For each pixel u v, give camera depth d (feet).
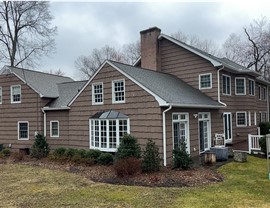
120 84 49.57
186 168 40.37
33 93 65.51
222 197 27.71
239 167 42.91
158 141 43.86
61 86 74.13
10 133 68.64
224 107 59.88
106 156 46.11
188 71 65.16
